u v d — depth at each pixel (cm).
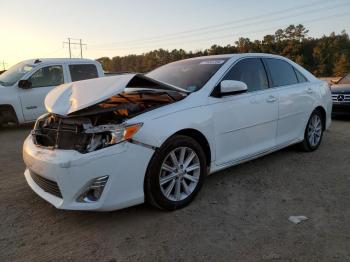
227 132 400
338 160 519
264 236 299
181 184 356
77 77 936
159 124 328
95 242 294
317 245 283
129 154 307
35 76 865
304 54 8156
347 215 336
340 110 902
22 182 443
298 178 441
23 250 283
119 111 326
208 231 309
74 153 303
